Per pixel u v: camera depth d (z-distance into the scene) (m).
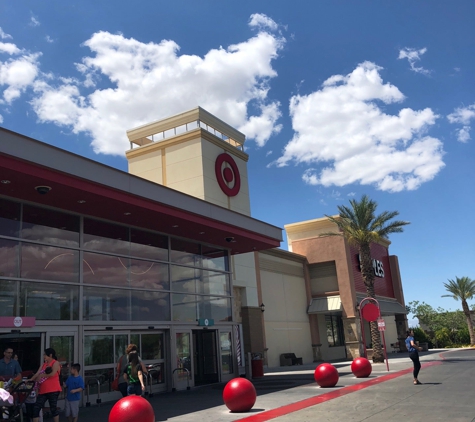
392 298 46.25
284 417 10.19
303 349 35.88
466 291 52.69
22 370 13.54
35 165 12.55
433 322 64.12
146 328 18.08
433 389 13.74
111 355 16.52
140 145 32.53
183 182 28.45
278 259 35.44
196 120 29.45
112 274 17.17
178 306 20.00
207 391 17.89
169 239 20.28
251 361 23.41
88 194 14.31
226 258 23.91
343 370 23.09
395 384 15.54
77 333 15.30
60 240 15.56
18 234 14.37
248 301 29.84
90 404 15.15
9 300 13.70
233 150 31.41
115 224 17.78
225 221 20.00
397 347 45.34
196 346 22.22
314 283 39.00
